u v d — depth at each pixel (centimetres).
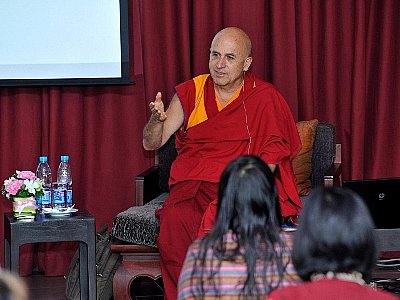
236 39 526
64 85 600
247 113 521
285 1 606
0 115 616
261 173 279
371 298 215
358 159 616
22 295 184
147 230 509
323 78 623
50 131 614
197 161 519
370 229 226
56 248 622
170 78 616
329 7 612
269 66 621
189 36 619
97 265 543
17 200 509
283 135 516
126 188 632
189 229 497
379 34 614
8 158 620
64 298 562
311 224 227
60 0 602
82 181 629
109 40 604
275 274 265
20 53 602
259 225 272
